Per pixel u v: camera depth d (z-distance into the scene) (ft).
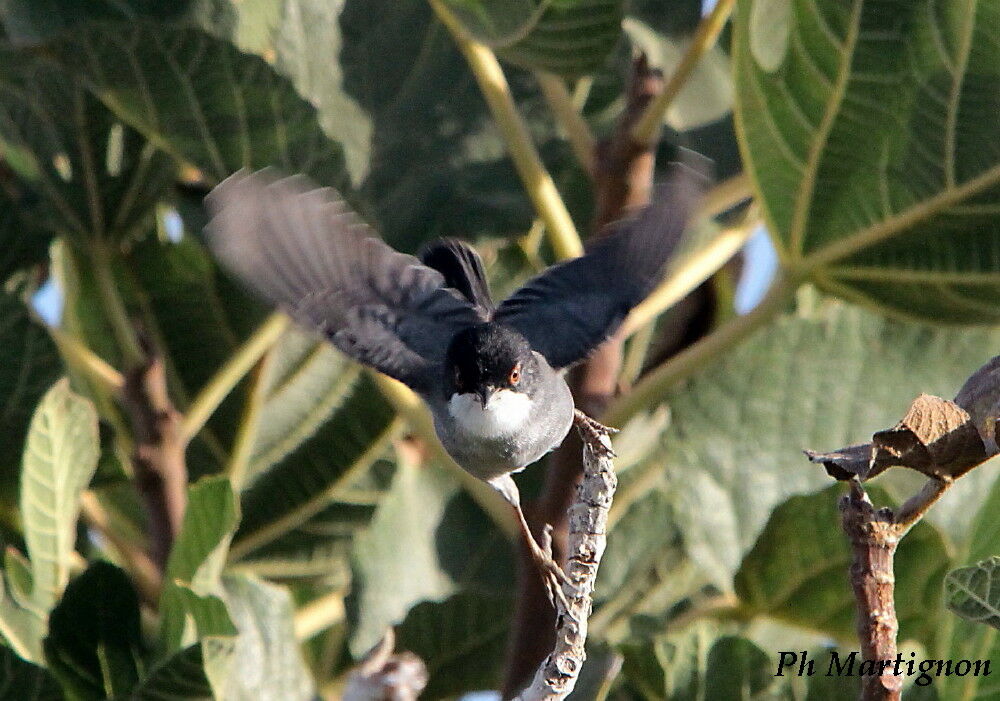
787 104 31.71
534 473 38.27
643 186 32.22
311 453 38.09
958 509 36.99
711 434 35.88
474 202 38.75
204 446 37.35
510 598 34.09
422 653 34.01
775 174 32.14
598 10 31.01
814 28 31.24
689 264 32.81
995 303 31.65
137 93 33.76
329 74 38.86
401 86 39.70
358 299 24.99
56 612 29.14
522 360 26.25
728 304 37.17
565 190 40.34
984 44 30.37
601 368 31.40
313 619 35.73
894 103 31.24
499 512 31.63
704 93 39.68
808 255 32.12
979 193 30.89
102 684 29.22
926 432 20.48
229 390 37.27
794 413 36.42
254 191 21.38
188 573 29.27
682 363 31.01
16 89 35.50
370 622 34.88
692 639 31.07
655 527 37.45
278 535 38.14
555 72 32.27
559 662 22.50
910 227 31.65
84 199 35.99
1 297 33.81
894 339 37.19
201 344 37.35
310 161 34.32
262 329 34.73
